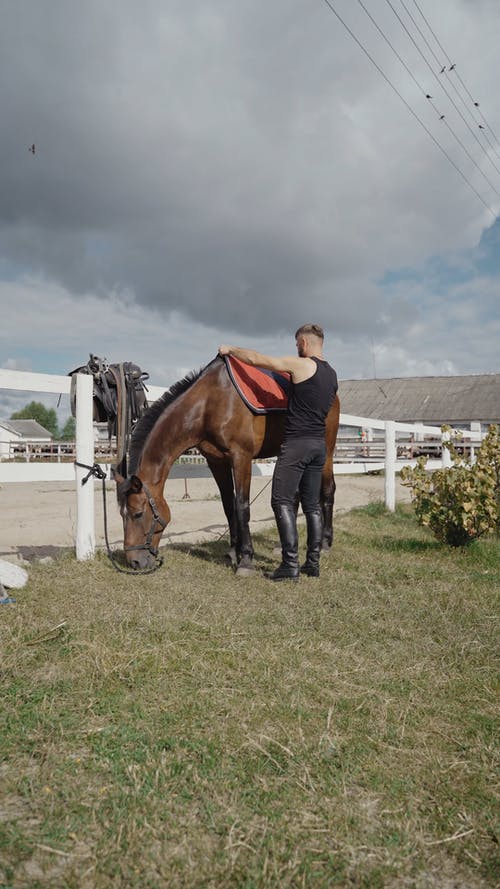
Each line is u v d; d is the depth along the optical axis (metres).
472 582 4.49
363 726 2.18
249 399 4.42
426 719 2.27
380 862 1.53
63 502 10.74
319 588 4.11
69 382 4.73
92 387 4.61
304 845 1.57
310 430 4.31
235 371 4.51
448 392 48.00
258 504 9.96
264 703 2.31
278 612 3.45
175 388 4.57
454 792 1.82
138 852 1.51
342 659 2.82
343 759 1.96
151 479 4.35
